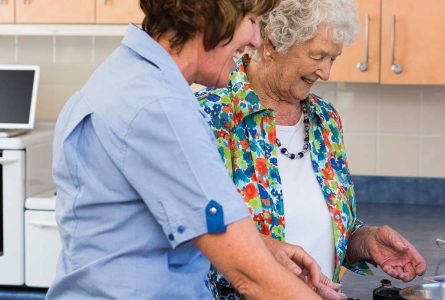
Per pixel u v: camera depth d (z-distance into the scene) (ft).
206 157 4.52
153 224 4.72
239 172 6.43
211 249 4.54
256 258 4.52
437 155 12.77
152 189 4.53
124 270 4.75
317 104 6.87
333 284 6.07
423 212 12.17
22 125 12.44
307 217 6.57
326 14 6.16
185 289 4.91
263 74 6.61
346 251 7.04
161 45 4.82
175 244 4.52
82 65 13.76
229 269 4.58
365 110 12.85
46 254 11.95
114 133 4.57
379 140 12.87
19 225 11.96
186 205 4.49
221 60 4.87
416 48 11.30
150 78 4.64
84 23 12.43
